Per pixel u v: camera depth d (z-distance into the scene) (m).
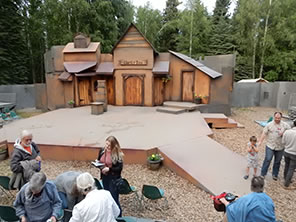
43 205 2.63
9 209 2.93
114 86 14.51
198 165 5.43
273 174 5.16
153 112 12.16
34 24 23.00
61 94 14.12
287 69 25.06
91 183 2.41
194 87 13.72
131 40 13.84
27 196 2.54
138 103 14.39
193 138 7.20
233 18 32.06
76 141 6.81
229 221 2.44
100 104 11.51
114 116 10.98
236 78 26.86
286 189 4.77
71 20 22.22
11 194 4.66
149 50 13.70
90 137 7.25
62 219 2.94
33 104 19.27
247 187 4.58
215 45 29.78
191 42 28.31
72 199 3.15
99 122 9.58
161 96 14.41
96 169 5.87
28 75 25.38
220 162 5.61
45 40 24.45
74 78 13.88
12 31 20.16
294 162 4.62
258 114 14.90
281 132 4.84
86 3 21.12
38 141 6.78
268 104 18.58
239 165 5.52
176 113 11.64
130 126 8.83
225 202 2.66
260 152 7.39
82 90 14.43
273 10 23.14
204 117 10.80
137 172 5.67
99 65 14.77
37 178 2.48
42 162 6.33
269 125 4.96
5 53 18.92
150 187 3.75
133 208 4.12
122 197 4.52
